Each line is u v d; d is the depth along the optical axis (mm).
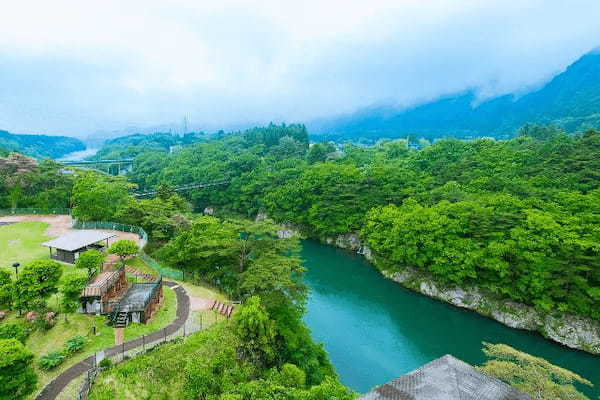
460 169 98375
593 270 48312
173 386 28000
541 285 50281
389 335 50750
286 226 102938
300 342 38188
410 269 67625
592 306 48219
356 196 90312
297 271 41469
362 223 85750
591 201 60438
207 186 131625
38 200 79125
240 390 26562
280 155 175000
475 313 56156
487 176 88500
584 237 50812
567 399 28875
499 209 63719
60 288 38906
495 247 54094
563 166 81812
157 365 29047
